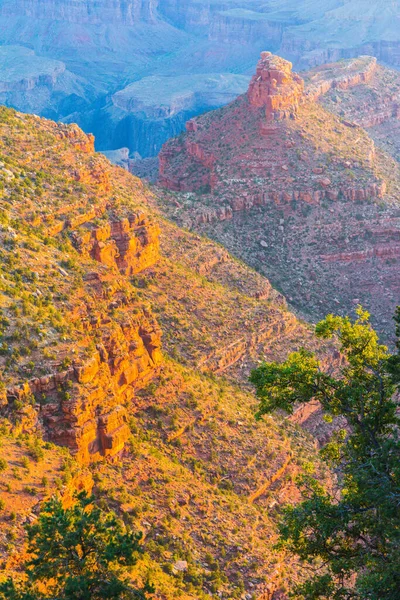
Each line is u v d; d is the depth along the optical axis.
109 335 121.50
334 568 85.38
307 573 116.44
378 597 77.75
